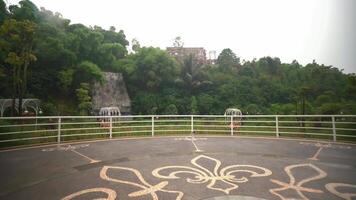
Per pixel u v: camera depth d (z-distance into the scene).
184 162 7.41
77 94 29.14
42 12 39.31
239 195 4.93
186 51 66.31
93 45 39.50
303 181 5.73
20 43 20.25
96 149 9.16
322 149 9.11
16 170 6.49
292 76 54.91
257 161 7.51
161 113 34.62
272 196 4.88
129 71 38.56
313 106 29.86
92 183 5.58
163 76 39.19
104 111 27.59
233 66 58.16
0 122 10.85
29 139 10.15
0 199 4.72
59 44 30.98
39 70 30.89
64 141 10.75
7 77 25.05
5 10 32.41
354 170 6.57
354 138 11.27
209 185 5.48
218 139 11.50
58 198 4.76
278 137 11.97
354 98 28.80
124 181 5.73
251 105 37.94
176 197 4.82
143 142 10.70
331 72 50.44
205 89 41.44
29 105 23.94
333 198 4.78
